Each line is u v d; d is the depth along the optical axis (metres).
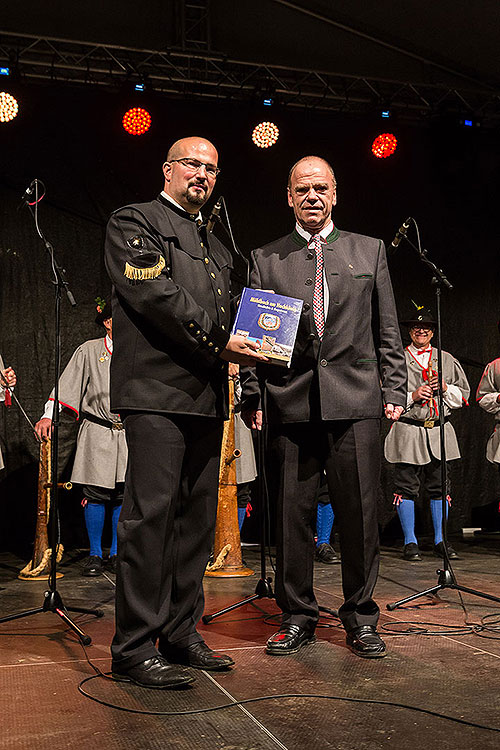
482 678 2.38
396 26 6.44
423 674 2.42
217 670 2.46
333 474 2.75
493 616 3.32
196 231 2.59
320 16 6.37
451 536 6.47
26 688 2.31
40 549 4.59
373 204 6.54
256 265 2.95
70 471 5.71
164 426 2.39
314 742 1.87
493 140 6.80
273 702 2.15
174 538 2.53
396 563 4.98
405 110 6.69
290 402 2.74
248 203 6.26
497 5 6.30
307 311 2.76
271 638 2.71
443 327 6.67
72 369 4.86
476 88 6.76
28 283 5.76
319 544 5.20
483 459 6.68
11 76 5.67
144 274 2.32
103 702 2.16
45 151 5.83
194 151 2.55
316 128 6.44
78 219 5.89
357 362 2.77
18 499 5.62
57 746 1.85
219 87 6.27
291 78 6.41
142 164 6.03
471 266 6.75
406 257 6.61
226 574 4.46
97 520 4.78
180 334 2.34
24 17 5.85
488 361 6.75
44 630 3.12
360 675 2.41
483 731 1.93
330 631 3.02
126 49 5.91
